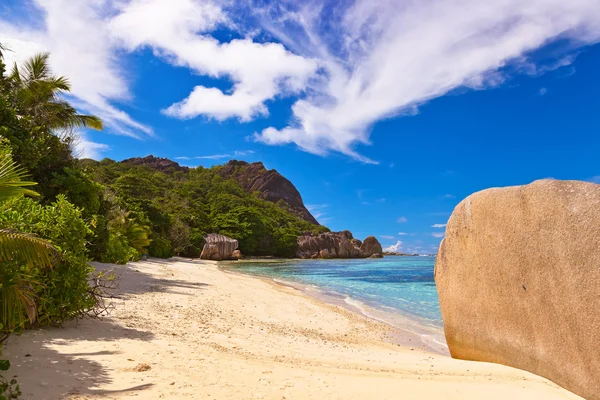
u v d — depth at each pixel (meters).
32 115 17.81
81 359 4.27
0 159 4.34
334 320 10.27
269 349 5.98
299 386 4.04
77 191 16.06
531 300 5.09
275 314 10.23
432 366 5.54
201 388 3.74
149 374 4.00
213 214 70.50
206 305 9.93
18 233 4.02
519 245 5.32
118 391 3.47
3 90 17.00
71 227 6.01
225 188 97.88
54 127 19.23
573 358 4.41
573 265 4.50
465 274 6.45
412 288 20.66
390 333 9.12
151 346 5.15
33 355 4.18
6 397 3.01
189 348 5.29
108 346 4.91
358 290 19.45
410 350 7.53
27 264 4.36
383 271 37.78
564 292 4.59
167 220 44.84
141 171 93.25
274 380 4.19
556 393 4.20
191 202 70.44
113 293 9.78
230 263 44.38
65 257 5.57
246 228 66.00
